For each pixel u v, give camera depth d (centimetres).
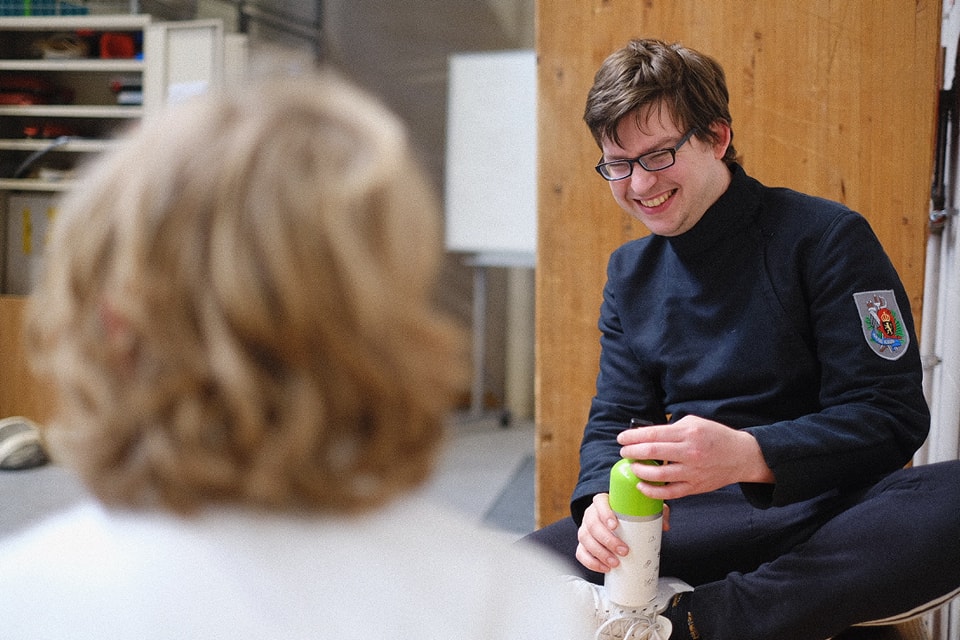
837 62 183
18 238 375
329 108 44
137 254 40
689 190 133
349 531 43
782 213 136
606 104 133
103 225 42
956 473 118
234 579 41
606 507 126
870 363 127
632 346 148
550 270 196
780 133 186
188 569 42
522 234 431
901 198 183
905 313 131
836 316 129
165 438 41
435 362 43
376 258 41
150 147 42
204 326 39
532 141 426
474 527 48
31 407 363
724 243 137
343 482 42
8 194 379
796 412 136
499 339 481
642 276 148
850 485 131
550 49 192
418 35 478
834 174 185
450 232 442
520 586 46
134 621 41
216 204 40
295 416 40
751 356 135
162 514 43
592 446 143
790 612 118
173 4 442
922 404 128
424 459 45
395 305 41
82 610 41
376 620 41
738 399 136
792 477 120
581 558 126
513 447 400
